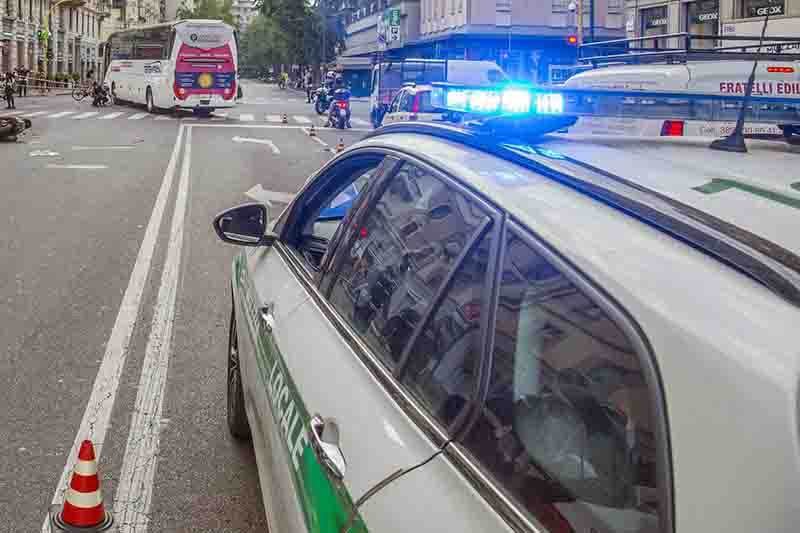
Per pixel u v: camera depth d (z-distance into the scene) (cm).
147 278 878
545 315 172
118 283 853
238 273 456
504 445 169
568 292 168
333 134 3198
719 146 271
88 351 638
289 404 274
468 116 315
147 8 13925
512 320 182
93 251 1004
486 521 159
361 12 9319
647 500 136
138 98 4412
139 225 1190
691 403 133
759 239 159
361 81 8975
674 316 143
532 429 164
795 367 126
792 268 145
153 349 646
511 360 178
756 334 133
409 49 6638
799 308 135
